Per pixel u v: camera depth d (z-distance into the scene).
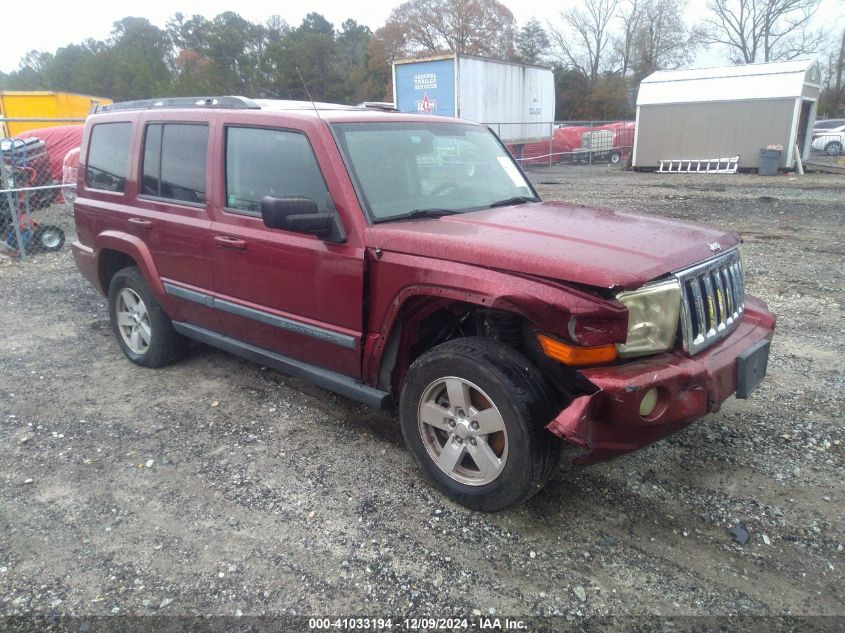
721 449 3.88
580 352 2.78
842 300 6.84
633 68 65.94
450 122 4.55
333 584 2.82
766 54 59.28
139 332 5.25
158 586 2.81
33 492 3.53
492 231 3.30
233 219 4.12
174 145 4.58
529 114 25.42
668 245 3.15
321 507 3.37
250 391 4.84
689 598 2.71
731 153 22.16
